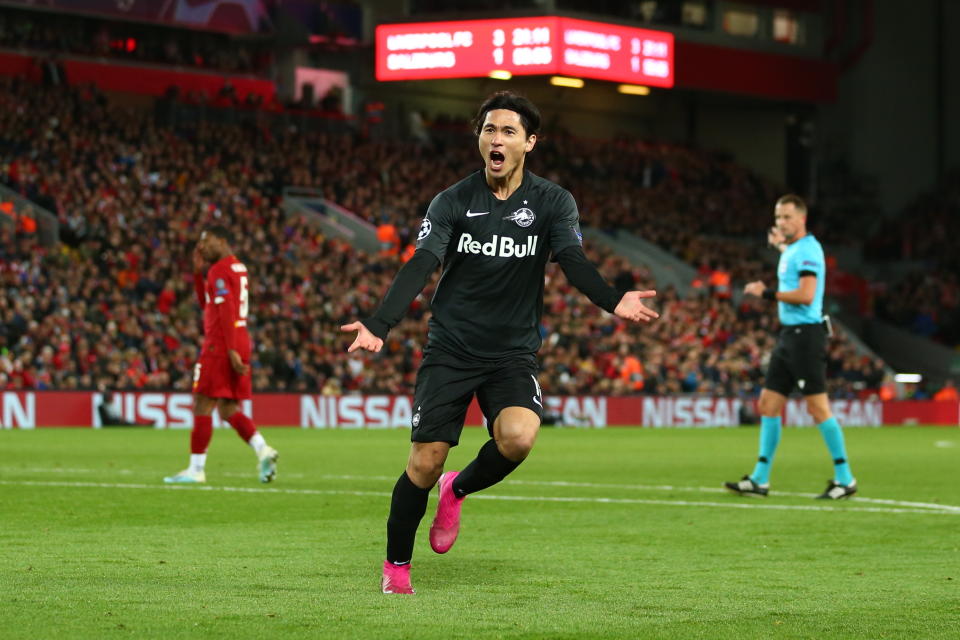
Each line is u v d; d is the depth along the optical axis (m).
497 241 23.08
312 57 167.12
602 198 169.50
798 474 57.97
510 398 23.02
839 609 21.95
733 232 179.25
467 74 157.62
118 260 117.19
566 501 41.88
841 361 147.75
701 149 194.00
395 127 174.00
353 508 38.03
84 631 19.00
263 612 20.73
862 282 177.50
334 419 109.06
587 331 133.75
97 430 92.75
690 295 154.12
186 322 112.06
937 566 27.58
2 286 106.75
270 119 152.25
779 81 187.50
